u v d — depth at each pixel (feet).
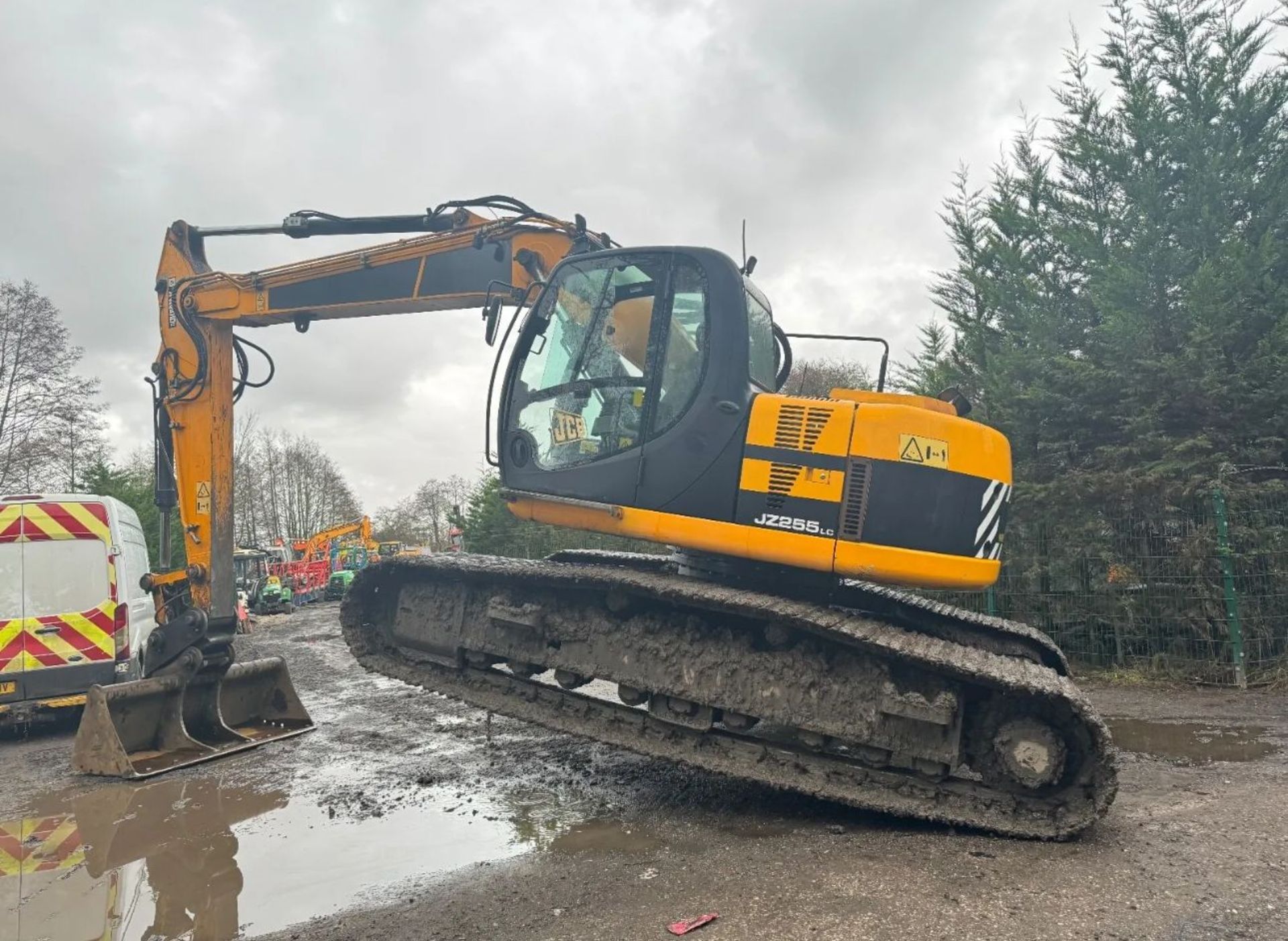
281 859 14.11
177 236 23.86
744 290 17.03
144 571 33.68
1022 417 32.86
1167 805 15.23
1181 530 28.35
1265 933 9.98
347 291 22.45
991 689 14.49
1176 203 31.58
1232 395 27.66
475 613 19.07
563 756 20.52
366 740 22.74
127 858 14.40
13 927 11.82
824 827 14.71
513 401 18.92
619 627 17.13
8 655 26.07
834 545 15.61
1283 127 30.71
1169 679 27.61
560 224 20.80
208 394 22.91
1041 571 31.17
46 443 88.33
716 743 16.22
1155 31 32.55
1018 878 11.93
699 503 16.55
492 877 12.88
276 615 85.25
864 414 15.84
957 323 39.42
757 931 10.44
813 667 15.42
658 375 17.30
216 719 22.44
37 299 90.02
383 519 236.63
